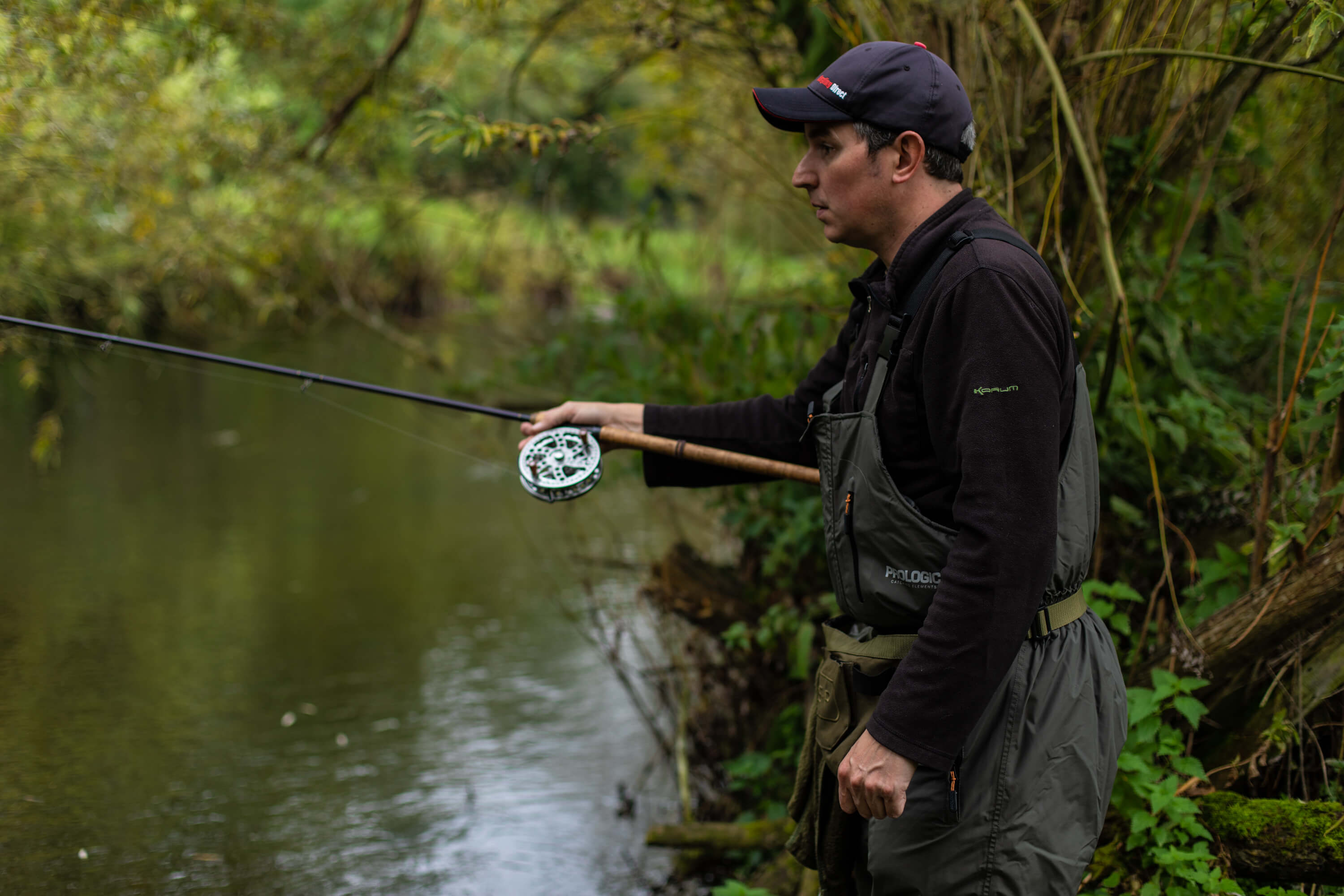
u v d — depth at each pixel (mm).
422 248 10172
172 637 4383
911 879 1593
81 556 5211
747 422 2033
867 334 1666
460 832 3137
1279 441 2189
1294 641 2146
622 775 3488
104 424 7895
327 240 5359
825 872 1791
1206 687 2246
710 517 4031
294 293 5066
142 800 3201
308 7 4805
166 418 8188
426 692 4004
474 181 5266
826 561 3156
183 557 5305
